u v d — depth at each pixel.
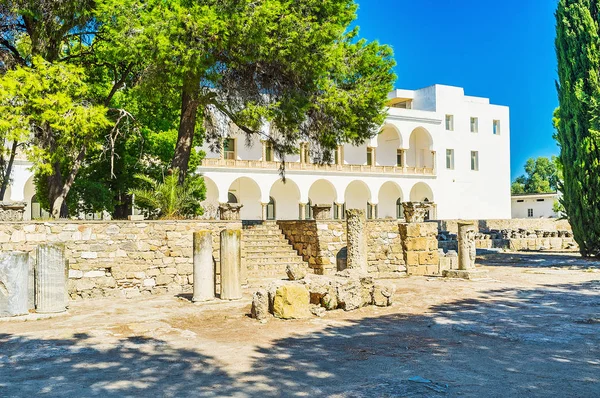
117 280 14.83
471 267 19.42
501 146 59.09
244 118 19.78
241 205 17.17
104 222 14.85
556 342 9.04
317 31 18.47
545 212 62.97
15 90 16.62
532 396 6.16
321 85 20.73
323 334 9.80
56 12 18.69
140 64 20.98
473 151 57.44
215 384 6.72
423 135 55.28
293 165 45.81
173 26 16.77
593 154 26.95
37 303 11.49
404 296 14.53
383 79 21.94
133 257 15.12
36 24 19.27
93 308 12.66
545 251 34.22
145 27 17.05
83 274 14.43
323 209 20.19
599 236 27.28
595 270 21.47
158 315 11.62
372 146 49.59
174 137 25.72
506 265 24.62
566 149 28.33
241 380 6.89
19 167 32.56
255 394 6.31
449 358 8.00
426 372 7.21
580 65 27.52
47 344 8.92
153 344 8.95
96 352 8.41
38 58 17.44
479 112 57.69
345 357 8.09
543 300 13.84
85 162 24.78
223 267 13.50
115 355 8.23
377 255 19.91
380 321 11.07
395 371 7.27
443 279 18.50
